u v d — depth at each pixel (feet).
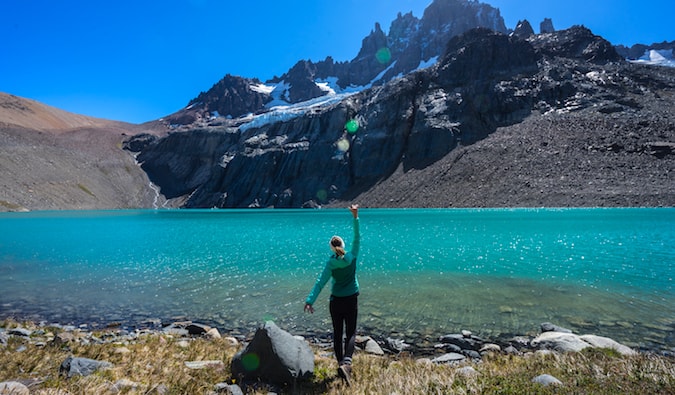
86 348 27.73
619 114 367.25
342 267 21.39
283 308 46.14
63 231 162.20
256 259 81.51
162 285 58.34
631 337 33.63
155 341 31.91
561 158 320.70
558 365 21.12
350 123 522.88
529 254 80.38
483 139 399.85
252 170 558.15
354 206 22.68
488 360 26.02
